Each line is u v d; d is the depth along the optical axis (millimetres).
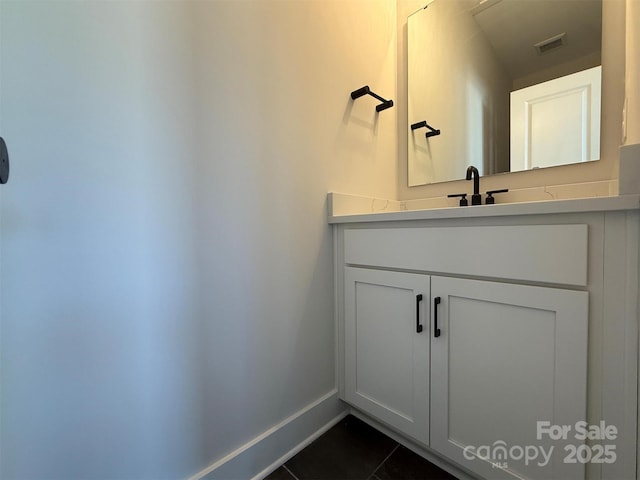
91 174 649
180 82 784
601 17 1080
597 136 1090
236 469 911
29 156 577
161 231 756
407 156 1604
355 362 1171
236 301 916
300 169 1100
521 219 744
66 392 629
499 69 1317
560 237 687
